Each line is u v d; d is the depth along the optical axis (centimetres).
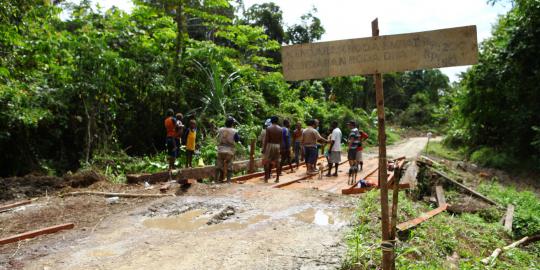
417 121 5372
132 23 1561
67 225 602
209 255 485
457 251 595
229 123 968
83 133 1247
